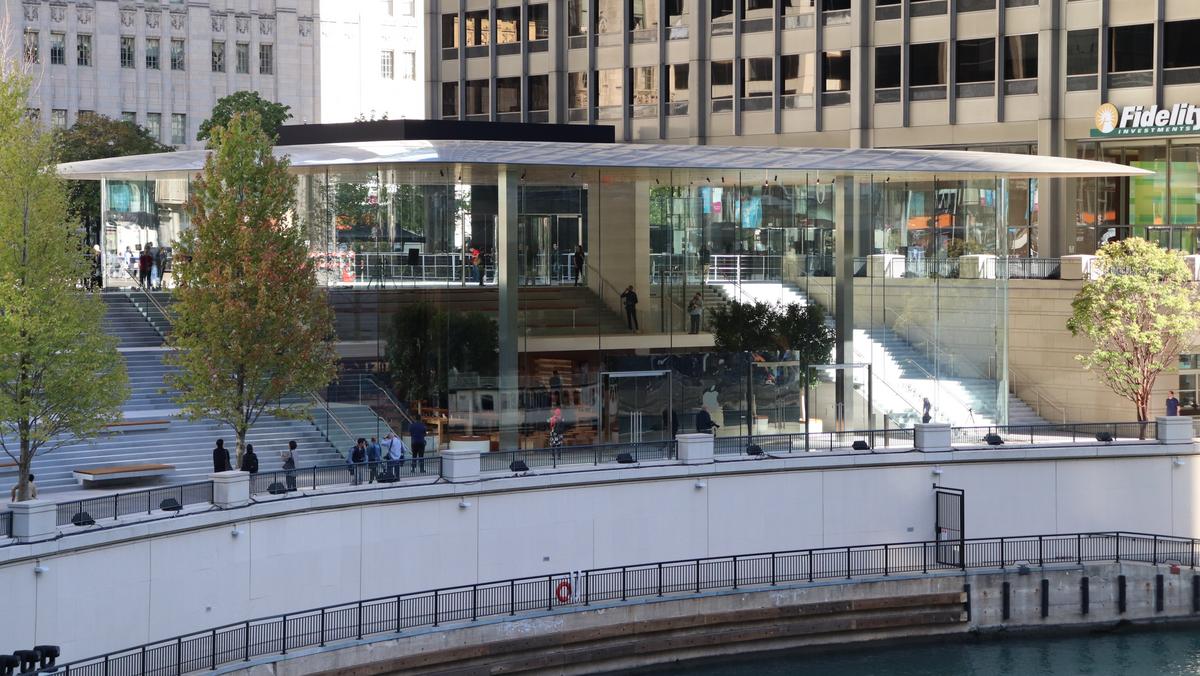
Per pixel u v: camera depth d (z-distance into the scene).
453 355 48.41
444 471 41.56
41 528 32.22
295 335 42.44
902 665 43.22
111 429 43.66
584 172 49.44
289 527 38.19
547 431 49.09
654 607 41.84
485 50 84.69
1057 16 66.88
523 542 42.53
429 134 60.41
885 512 47.25
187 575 35.66
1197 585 46.59
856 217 52.78
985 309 54.19
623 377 49.91
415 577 40.72
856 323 52.91
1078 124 66.62
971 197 54.00
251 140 43.34
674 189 50.59
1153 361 53.66
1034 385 59.03
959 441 50.66
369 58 132.00
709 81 76.38
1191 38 63.81
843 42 72.25
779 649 43.72
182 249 43.22
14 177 38.25
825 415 52.34
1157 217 66.56
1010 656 44.09
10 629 31.61
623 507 44.06
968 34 69.25
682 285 50.81
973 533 48.00
